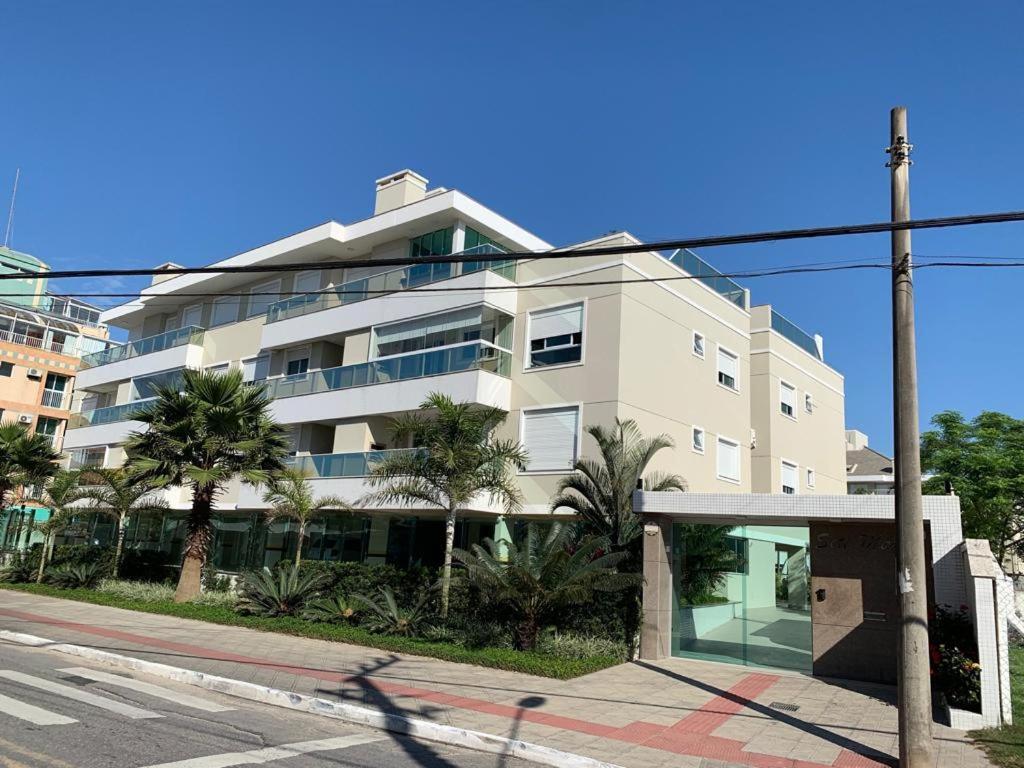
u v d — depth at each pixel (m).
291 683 10.66
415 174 27.41
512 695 10.71
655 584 14.38
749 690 11.71
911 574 7.85
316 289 27.98
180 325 34.22
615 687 11.57
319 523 24.86
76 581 23.55
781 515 13.12
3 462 27.36
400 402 22.00
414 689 10.79
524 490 20.17
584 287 20.48
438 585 15.85
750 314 28.03
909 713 7.67
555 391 20.31
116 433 32.59
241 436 20.06
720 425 23.72
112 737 7.36
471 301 21.42
